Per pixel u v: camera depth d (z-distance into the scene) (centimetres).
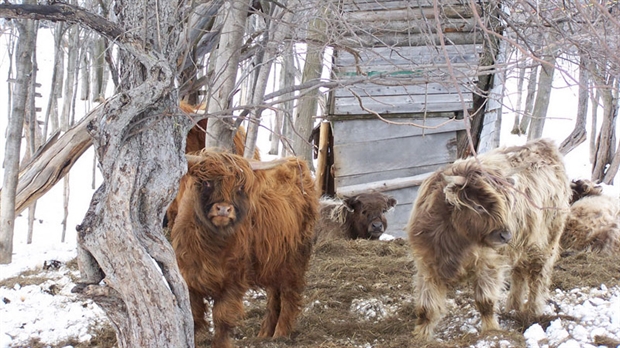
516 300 679
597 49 439
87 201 1758
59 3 412
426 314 608
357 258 897
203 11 732
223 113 470
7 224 895
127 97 417
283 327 623
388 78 451
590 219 981
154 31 437
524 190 620
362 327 652
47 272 838
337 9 472
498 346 555
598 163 1808
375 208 1080
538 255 656
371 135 1284
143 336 442
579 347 562
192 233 530
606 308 660
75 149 881
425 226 600
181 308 455
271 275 600
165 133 451
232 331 559
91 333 643
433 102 1260
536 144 675
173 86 440
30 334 640
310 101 1473
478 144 1295
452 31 1088
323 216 1109
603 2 445
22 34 859
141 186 439
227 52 581
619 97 1764
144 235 443
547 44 462
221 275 539
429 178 631
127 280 432
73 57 1712
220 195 504
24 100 876
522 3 445
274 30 542
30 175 889
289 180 632
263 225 572
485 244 582
